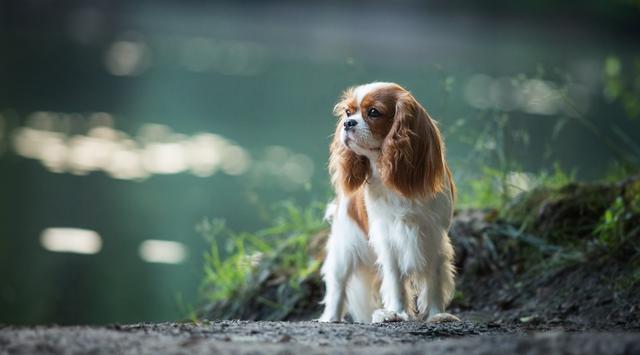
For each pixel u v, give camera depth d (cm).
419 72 3678
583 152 2161
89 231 1511
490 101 2938
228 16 6053
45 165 1981
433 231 773
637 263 903
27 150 2106
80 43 4316
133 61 3891
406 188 750
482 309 935
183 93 3159
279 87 3419
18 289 1212
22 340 522
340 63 4125
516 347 495
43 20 5134
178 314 1106
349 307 834
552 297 905
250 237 1133
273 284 1035
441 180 766
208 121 2636
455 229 1025
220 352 511
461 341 533
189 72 3691
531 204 1030
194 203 1702
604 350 477
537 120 2634
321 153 2220
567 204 1003
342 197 819
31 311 1127
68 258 1366
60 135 2294
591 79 3803
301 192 1764
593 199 1005
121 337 543
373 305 837
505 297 936
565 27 5959
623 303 855
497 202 1089
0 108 2589
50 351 502
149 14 5847
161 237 1484
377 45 4994
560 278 928
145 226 1545
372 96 763
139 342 531
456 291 966
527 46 5212
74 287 1231
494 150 1145
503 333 663
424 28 5938
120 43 4444
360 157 780
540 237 991
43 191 1756
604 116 2927
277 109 2934
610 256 923
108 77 3412
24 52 3847
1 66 3441
